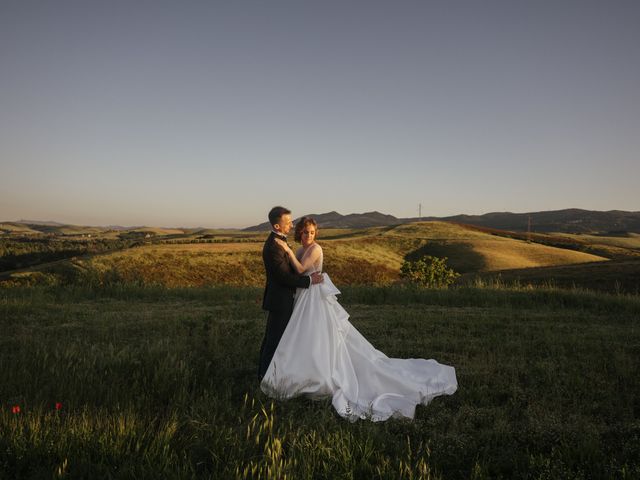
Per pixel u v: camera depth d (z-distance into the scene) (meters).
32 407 3.67
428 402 4.44
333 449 3.11
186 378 4.54
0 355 5.39
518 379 4.99
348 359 4.62
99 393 4.11
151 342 6.58
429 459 3.15
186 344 6.36
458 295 11.37
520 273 36.44
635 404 4.24
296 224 4.95
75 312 9.23
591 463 3.07
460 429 3.68
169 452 3.04
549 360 5.64
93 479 2.76
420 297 11.34
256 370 5.33
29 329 7.39
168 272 53.19
